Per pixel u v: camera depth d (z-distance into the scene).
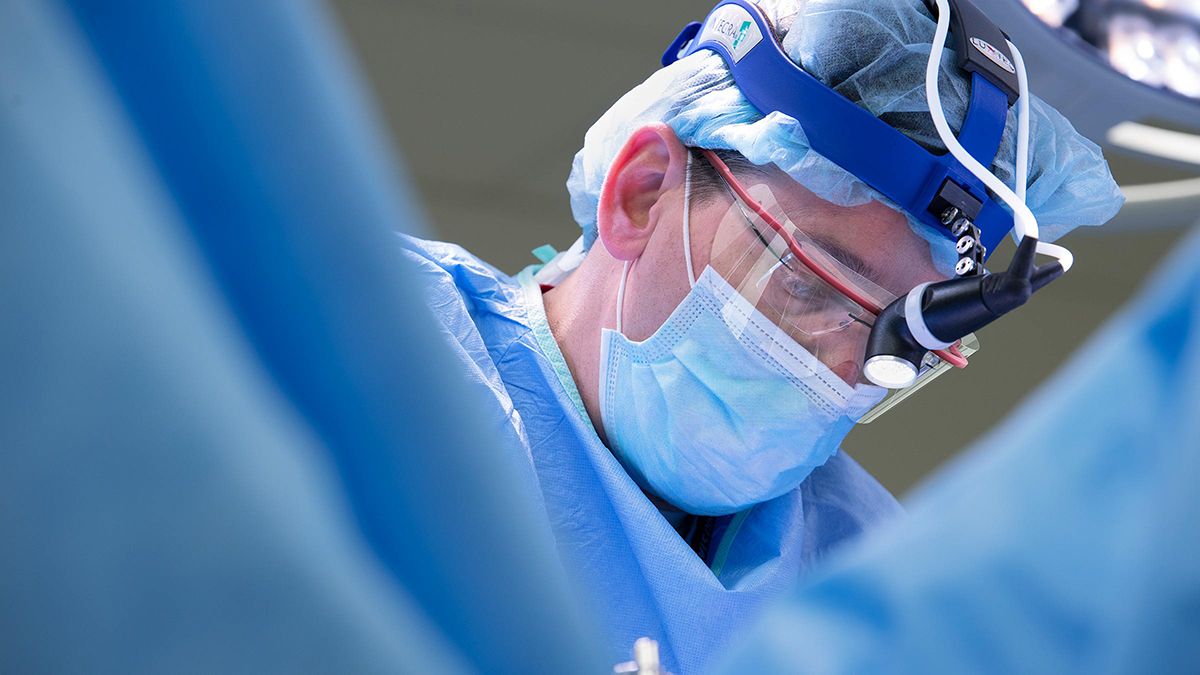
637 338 2.14
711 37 2.22
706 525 2.36
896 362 1.79
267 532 0.62
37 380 0.59
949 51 2.05
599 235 2.20
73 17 0.65
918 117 2.02
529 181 5.05
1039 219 2.20
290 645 0.62
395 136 4.86
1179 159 2.76
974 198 1.99
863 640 0.71
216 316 0.65
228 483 0.62
